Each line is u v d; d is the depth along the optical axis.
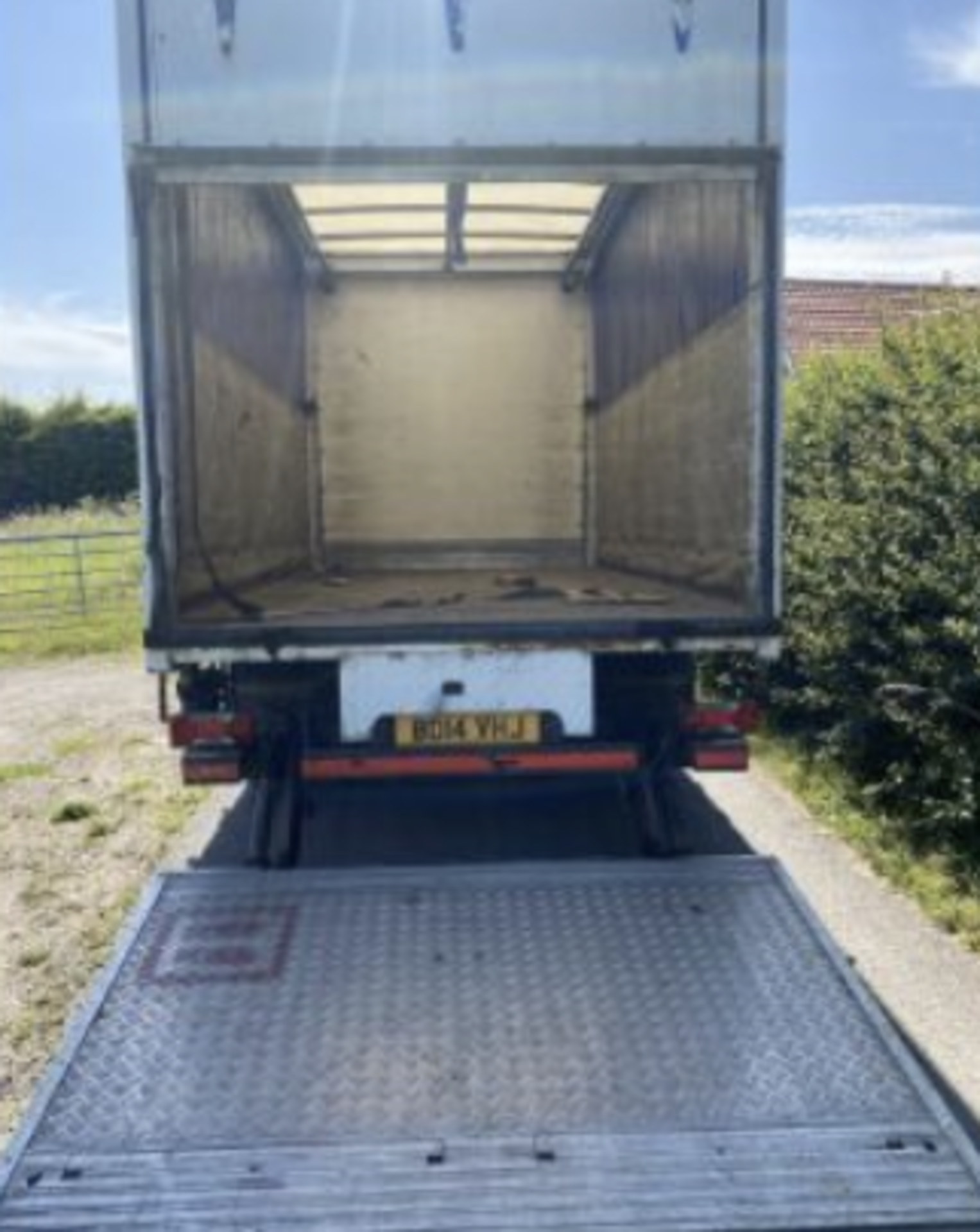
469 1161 2.85
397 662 4.61
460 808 5.84
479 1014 3.47
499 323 8.80
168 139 4.16
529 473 8.88
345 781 5.10
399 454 8.84
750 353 4.54
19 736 8.57
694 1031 3.37
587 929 3.98
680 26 4.23
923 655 5.80
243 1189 2.78
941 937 4.66
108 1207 2.73
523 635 4.60
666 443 6.36
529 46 4.20
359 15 4.16
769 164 4.30
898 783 5.95
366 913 4.11
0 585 15.55
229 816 6.35
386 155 4.20
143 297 4.26
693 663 4.93
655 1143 2.90
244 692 4.82
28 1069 3.84
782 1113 3.01
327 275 8.52
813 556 7.10
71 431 28.12
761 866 4.46
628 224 7.34
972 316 6.44
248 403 6.25
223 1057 3.28
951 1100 3.50
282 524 7.46
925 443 5.99
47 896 5.31
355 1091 3.12
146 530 4.40
